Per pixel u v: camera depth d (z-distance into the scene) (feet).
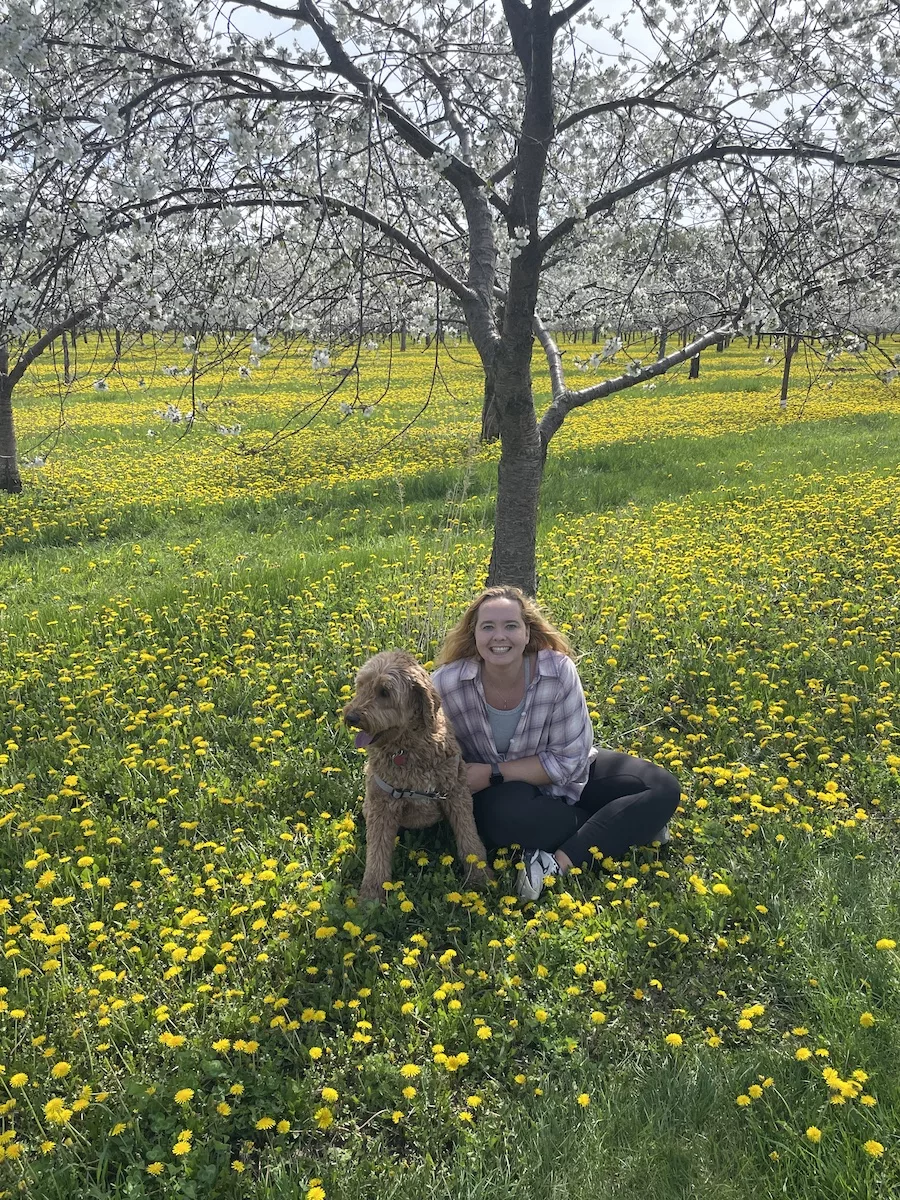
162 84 11.20
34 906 11.23
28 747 15.76
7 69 10.72
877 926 10.23
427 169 14.48
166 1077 8.55
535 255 14.39
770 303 15.48
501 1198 7.22
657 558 25.80
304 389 97.04
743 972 9.84
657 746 15.01
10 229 11.45
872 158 12.62
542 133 13.74
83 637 21.72
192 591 24.67
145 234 12.17
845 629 19.15
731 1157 7.47
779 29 13.28
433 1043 8.98
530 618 12.16
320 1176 7.51
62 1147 7.87
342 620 21.65
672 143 15.65
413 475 46.32
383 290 16.28
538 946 10.18
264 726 16.01
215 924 10.71
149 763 14.37
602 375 92.79
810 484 36.63
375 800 11.40
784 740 14.87
